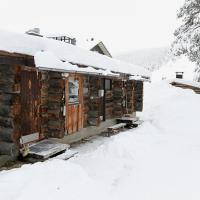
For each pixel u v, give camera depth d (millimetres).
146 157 8266
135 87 16375
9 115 6957
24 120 7957
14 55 6598
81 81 10422
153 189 5980
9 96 6945
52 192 5047
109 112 13750
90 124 11328
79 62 9008
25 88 7949
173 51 21094
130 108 15508
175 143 10000
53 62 7074
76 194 5180
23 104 7891
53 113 8789
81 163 7672
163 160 7949
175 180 6469
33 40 7195
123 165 7594
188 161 7824
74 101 10008
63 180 5547
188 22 21219
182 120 13766
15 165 7000
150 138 10781
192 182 6355
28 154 7363
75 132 10398
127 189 5961
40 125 8688
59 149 7957
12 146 6980
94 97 11234
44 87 8727
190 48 19969
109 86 13836
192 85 27906
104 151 8789
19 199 4617
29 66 7207
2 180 5293
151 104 22547
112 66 11836
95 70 9430
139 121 14602
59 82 8703
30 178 5398
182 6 21359
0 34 6117
